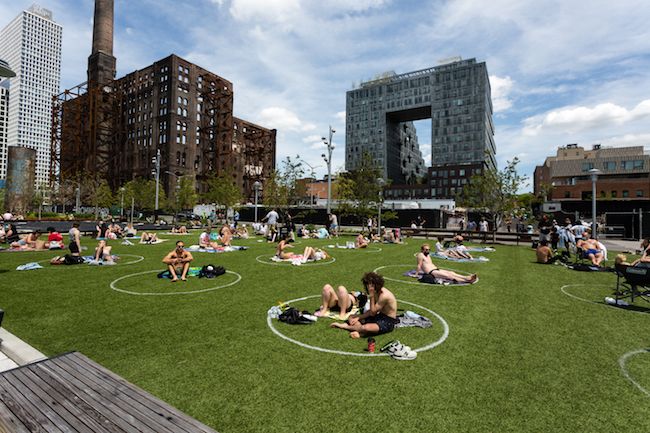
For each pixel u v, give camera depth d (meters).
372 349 4.31
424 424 2.86
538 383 3.62
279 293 7.48
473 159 105.31
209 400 3.18
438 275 9.13
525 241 21.81
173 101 76.19
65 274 9.23
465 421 2.92
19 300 6.58
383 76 136.88
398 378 3.67
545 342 4.79
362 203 26.34
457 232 24.12
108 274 9.33
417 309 6.39
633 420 2.97
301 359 4.09
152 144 79.25
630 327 5.47
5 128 166.00
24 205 47.53
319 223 42.59
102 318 5.58
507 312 6.26
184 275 8.83
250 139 101.12
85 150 84.62
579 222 22.81
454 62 121.31
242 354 4.22
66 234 22.38
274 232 20.33
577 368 3.99
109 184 86.81
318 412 3.01
